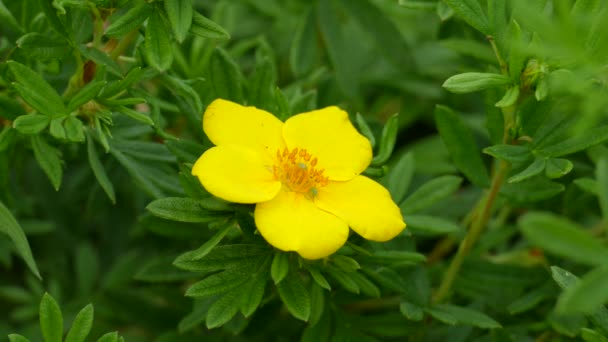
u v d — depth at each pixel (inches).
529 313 9.3
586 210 9.3
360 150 7.8
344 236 7.4
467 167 8.8
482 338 9.1
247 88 9.0
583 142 7.9
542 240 6.1
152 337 10.3
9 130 8.3
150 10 7.8
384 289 8.9
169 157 8.9
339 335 8.6
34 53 7.9
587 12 7.4
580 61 7.0
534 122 7.9
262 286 7.6
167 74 8.4
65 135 7.9
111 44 8.2
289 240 7.2
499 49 7.9
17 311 10.5
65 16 7.9
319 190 7.6
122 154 8.7
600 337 7.6
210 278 7.5
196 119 8.5
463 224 9.5
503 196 8.7
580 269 9.2
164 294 10.0
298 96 9.1
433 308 8.6
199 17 7.8
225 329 8.8
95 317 10.3
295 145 7.8
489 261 9.3
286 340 9.7
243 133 7.7
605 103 7.1
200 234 8.8
